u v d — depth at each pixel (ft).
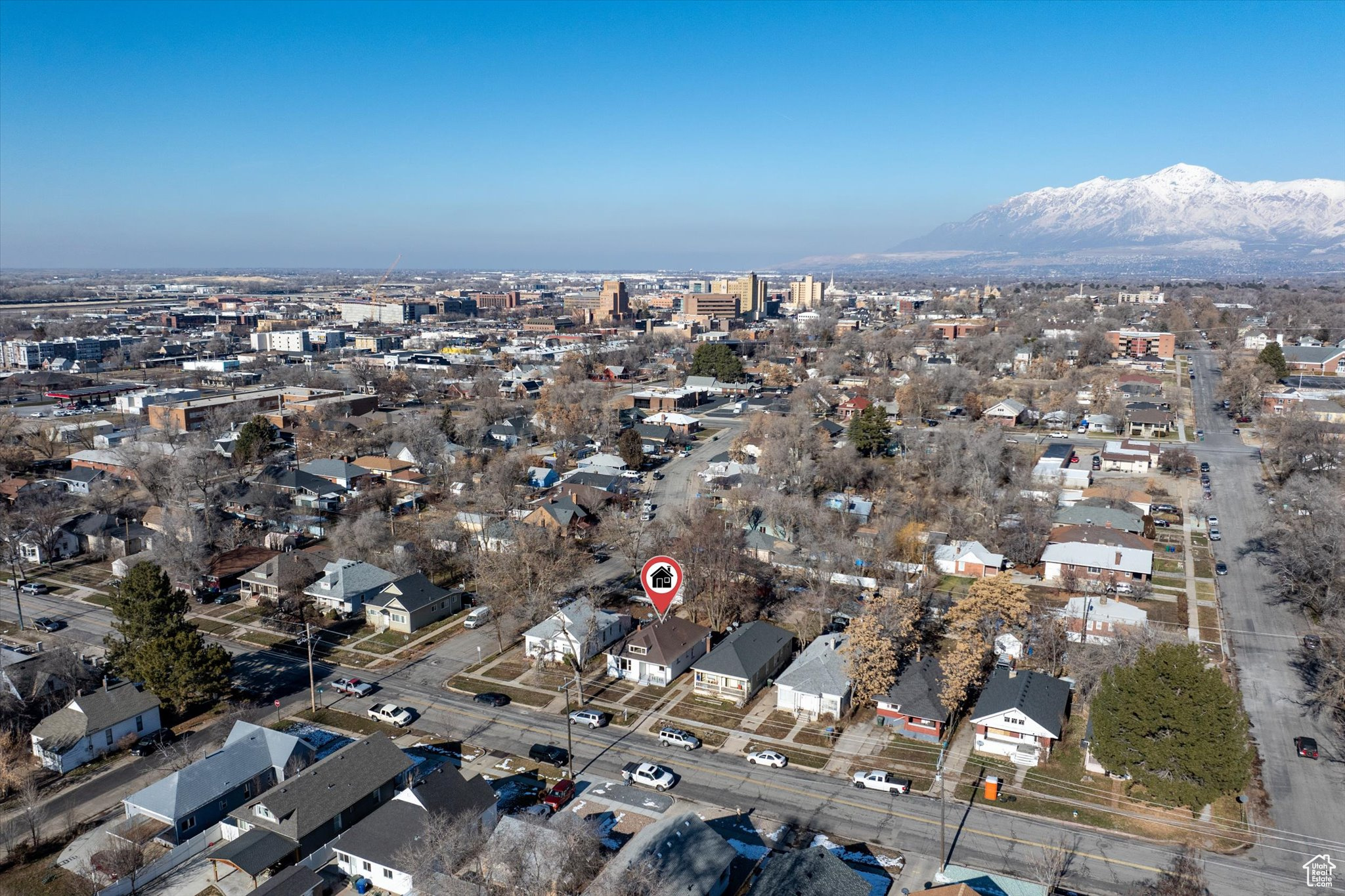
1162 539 375.86
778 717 234.17
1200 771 182.70
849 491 428.56
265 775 199.62
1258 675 256.11
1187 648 191.42
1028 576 336.08
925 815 190.29
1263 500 423.23
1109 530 342.85
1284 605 307.58
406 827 172.96
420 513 420.77
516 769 209.56
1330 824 186.60
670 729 221.66
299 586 312.29
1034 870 170.40
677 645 261.03
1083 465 468.75
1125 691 195.11
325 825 178.81
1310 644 272.92
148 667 229.66
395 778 196.65
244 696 247.70
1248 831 184.14
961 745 219.20
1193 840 181.47
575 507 388.16
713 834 170.60
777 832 184.03
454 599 310.45
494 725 230.48
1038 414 603.67
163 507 391.45
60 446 553.64
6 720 220.43
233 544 365.61
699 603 294.05
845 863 169.27
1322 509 324.19
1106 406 592.19
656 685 253.65
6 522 359.87
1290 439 453.17
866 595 273.95
